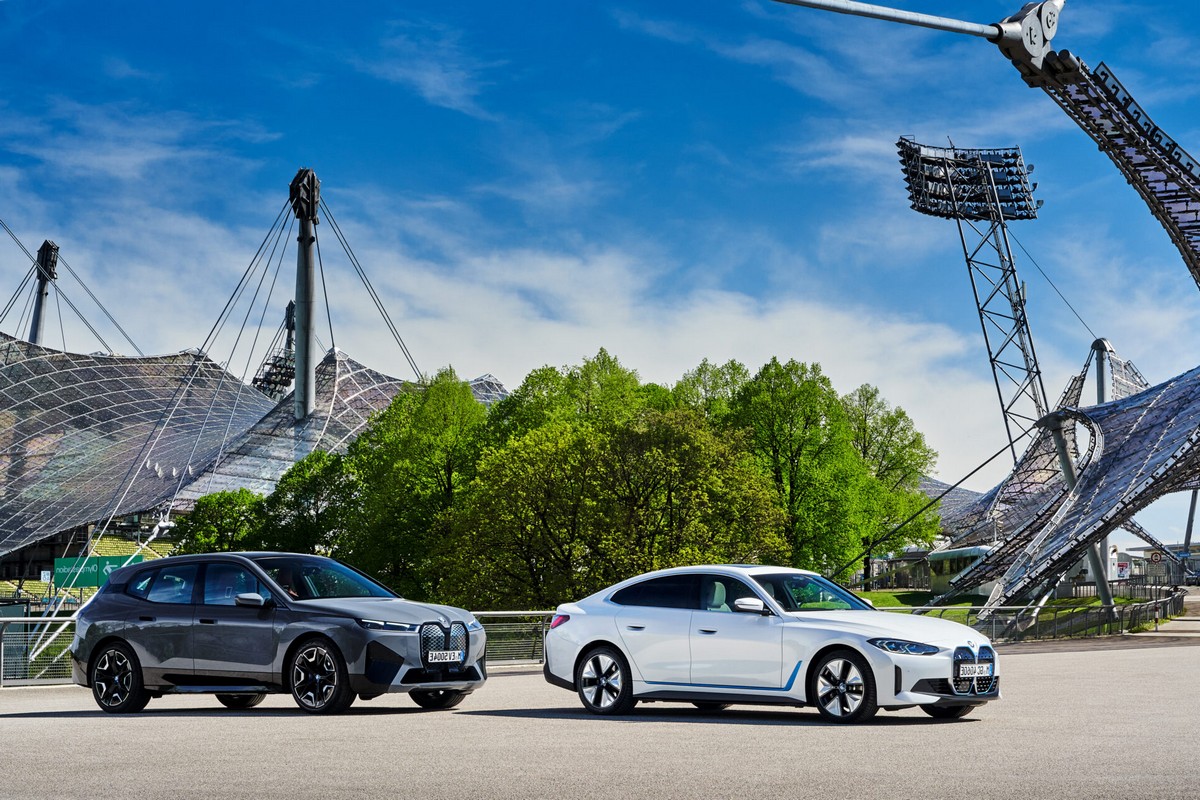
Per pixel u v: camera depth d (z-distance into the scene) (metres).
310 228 151.25
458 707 16.80
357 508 76.31
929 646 13.76
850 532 65.75
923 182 141.50
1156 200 65.06
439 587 56.50
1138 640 41.50
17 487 135.75
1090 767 9.30
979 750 10.59
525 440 56.31
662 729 12.98
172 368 166.12
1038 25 22.73
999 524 119.31
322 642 15.27
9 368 145.75
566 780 8.89
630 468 53.69
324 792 8.33
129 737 12.29
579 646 15.69
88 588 117.56
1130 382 120.00
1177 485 78.69
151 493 133.62
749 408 67.06
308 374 149.75
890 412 87.50
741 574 15.16
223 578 16.33
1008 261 138.75
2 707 18.11
